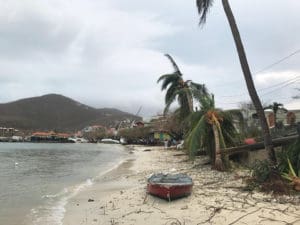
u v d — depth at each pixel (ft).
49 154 251.39
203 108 94.02
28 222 50.16
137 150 268.41
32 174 115.96
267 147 64.34
